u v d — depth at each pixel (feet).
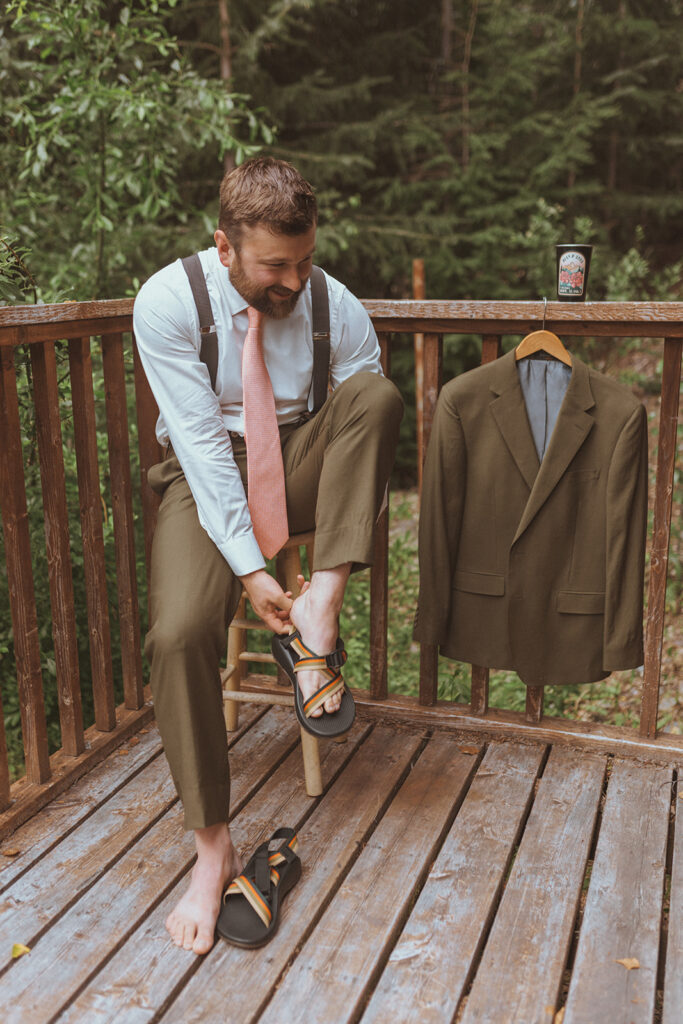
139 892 5.85
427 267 24.54
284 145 25.04
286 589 6.93
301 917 5.60
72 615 7.06
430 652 7.94
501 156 25.29
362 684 12.45
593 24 25.40
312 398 6.37
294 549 6.81
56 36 13.00
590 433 6.67
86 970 5.19
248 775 7.20
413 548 17.95
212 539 5.74
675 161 27.86
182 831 6.51
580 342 20.10
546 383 6.76
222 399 6.15
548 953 5.33
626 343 20.21
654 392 21.31
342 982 5.10
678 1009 4.95
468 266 24.70
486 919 5.62
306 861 6.14
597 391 6.65
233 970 5.19
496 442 6.84
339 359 6.43
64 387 8.23
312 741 6.83
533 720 7.79
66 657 7.11
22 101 13.66
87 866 6.09
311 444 6.11
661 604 7.29
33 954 5.31
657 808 6.81
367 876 6.00
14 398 6.24
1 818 6.42
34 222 14.29
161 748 7.67
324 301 6.17
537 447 6.81
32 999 4.98
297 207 5.13
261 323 5.95
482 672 7.84
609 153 27.76
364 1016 4.88
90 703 10.20
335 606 5.58
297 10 23.48
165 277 5.83
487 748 7.65
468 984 5.29
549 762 7.43
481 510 6.97
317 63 26.13
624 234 28.19
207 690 5.41
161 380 5.77
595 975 5.17
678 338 6.79
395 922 5.58
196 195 23.85
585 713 11.46
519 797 6.93
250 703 8.47
